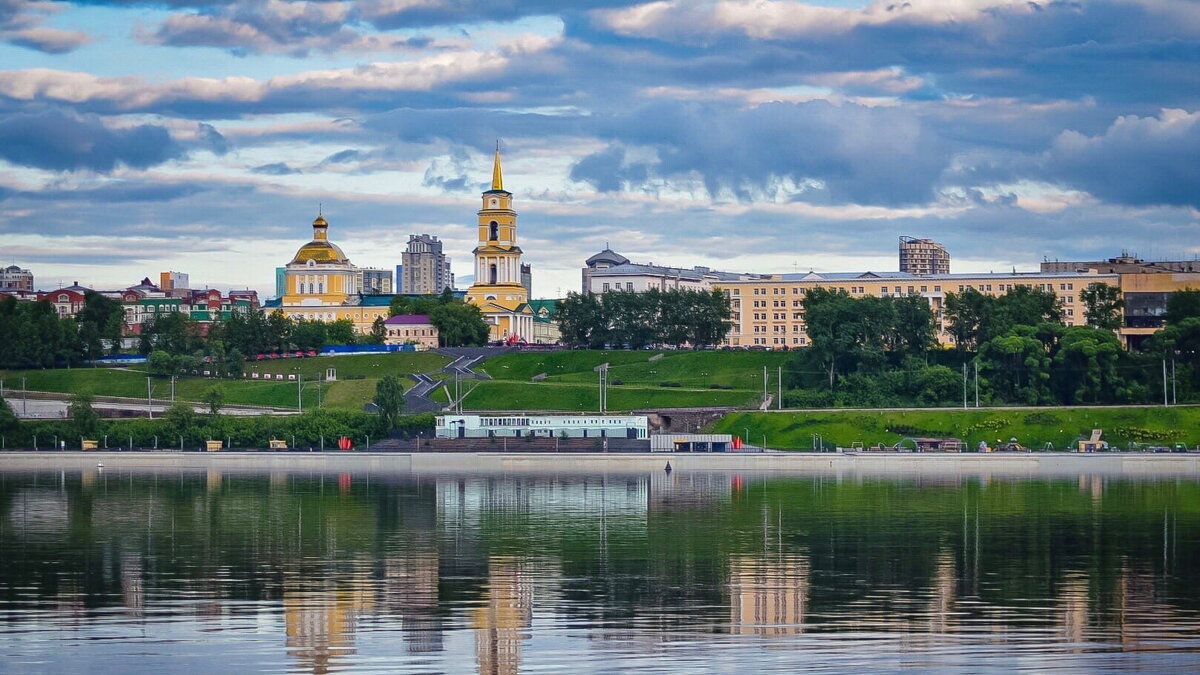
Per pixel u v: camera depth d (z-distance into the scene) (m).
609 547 188.62
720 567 171.50
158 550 186.25
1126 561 175.62
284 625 136.62
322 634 132.88
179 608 145.00
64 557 180.00
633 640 130.62
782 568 170.50
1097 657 123.56
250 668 120.38
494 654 125.38
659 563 174.88
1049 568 170.00
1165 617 140.25
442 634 133.00
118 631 133.88
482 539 196.12
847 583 160.00
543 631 134.38
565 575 166.00
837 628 135.38
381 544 191.75
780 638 131.25
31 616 140.62
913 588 156.62
